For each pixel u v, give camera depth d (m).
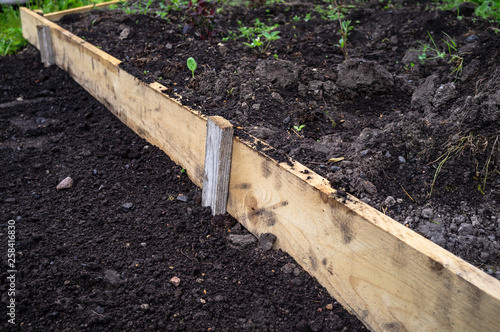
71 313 2.10
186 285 2.26
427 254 1.65
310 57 3.83
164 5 5.29
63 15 5.44
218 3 5.06
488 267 1.90
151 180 3.16
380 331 1.93
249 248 2.52
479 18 4.13
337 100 3.23
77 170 3.28
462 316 1.59
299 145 2.62
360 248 1.92
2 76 4.95
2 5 6.29
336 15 4.76
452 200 2.23
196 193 2.97
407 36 4.01
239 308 2.15
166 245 2.54
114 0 5.76
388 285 1.83
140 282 2.27
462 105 2.73
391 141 2.55
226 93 3.24
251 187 2.51
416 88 3.23
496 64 2.95
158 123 3.32
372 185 2.29
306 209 2.17
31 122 4.04
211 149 2.61
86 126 3.88
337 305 2.13
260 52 3.90
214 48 3.96
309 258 2.24
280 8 5.14
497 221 2.08
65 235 2.60
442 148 2.45
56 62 5.08
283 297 2.20
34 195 2.96
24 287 2.19
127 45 4.23
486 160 2.32
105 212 2.83
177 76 3.55
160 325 2.04
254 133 2.69
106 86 4.02
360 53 3.93
